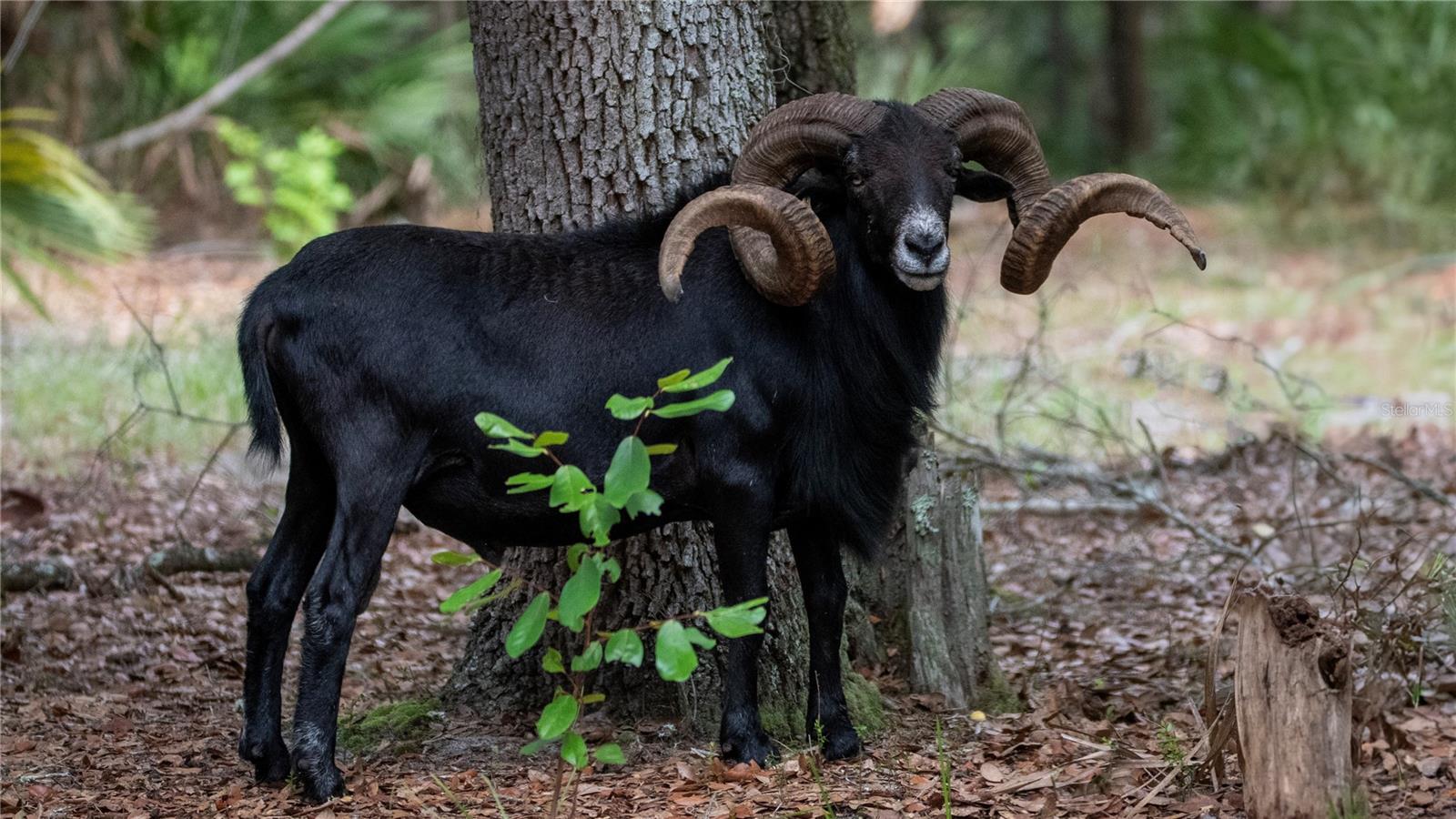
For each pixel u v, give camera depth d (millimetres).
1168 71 51188
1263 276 30406
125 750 9336
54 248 23875
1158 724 9539
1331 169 38812
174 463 16406
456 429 8484
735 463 8609
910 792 8352
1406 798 8141
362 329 8375
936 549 10438
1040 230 8430
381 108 30203
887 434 8961
